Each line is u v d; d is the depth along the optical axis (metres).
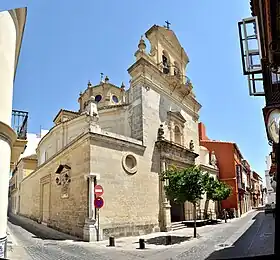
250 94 8.41
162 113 22.92
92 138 16.56
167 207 20.39
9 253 10.97
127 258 10.43
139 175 19.08
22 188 36.00
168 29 26.28
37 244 13.73
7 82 7.44
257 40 8.02
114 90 33.62
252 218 29.80
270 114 7.78
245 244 12.70
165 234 18.03
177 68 27.41
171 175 17.66
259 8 7.53
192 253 11.09
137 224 17.98
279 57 7.06
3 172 7.04
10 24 7.60
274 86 8.31
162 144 21.34
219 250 11.44
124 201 17.52
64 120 28.39
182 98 26.47
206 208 28.50
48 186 24.02
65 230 18.61
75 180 17.81
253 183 61.62
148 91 21.86
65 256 10.75
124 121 22.50
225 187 25.11
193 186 16.61
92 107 17.38
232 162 36.53
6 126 7.05
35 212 27.86
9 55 7.56
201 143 38.34
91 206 15.69
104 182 16.62
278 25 6.65
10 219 30.30
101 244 13.99
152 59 23.03
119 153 17.97
